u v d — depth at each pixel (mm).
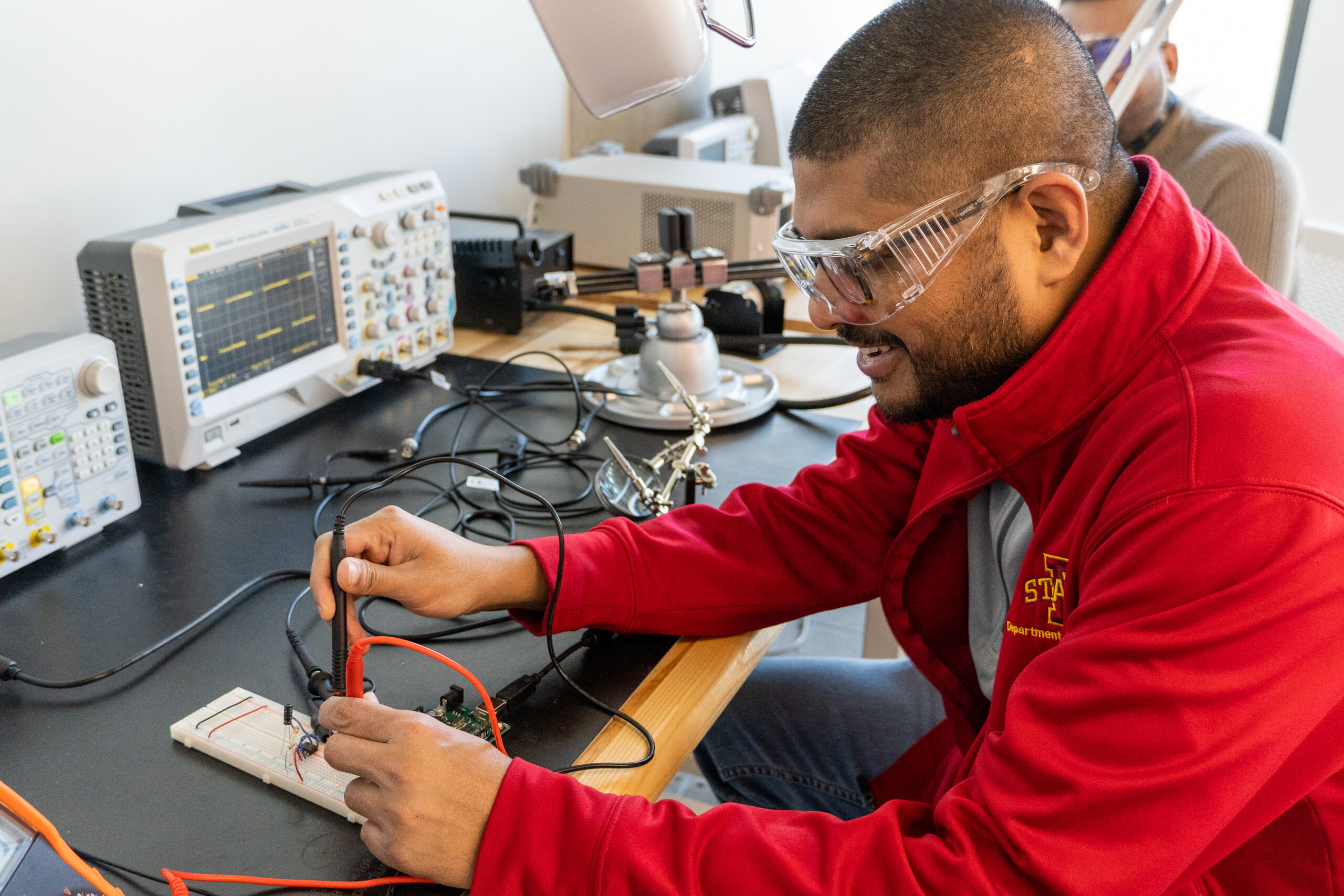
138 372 1189
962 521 1018
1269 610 605
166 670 891
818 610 1057
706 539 1029
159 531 1117
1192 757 601
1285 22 3484
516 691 865
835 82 760
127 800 741
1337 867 714
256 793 755
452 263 1611
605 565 951
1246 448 646
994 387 829
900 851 666
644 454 1327
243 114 1552
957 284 766
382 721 711
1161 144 1891
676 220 1425
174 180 1464
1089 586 704
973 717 1051
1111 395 789
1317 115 3574
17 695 852
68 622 953
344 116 1746
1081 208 731
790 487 1103
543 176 2082
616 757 812
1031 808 637
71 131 1309
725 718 1325
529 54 2203
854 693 1338
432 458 945
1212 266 796
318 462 1281
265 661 910
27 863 605
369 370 1438
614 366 1563
